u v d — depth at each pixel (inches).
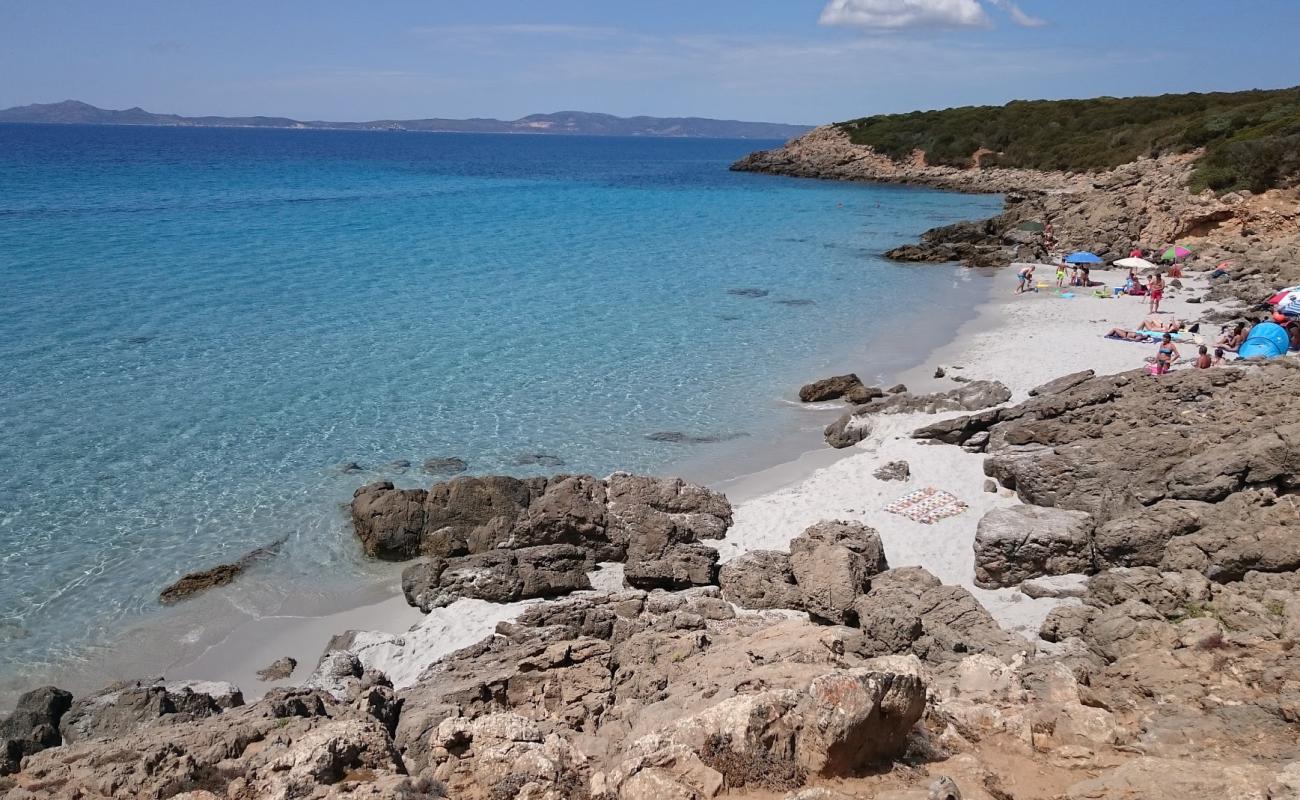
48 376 1320.1
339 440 1152.2
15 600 803.4
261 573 872.3
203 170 5511.8
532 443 1167.0
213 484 1024.2
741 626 717.3
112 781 446.9
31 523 922.1
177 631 783.1
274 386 1326.3
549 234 2979.8
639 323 1766.7
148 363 1401.3
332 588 860.6
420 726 543.8
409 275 2185.0
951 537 889.5
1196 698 518.9
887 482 1014.4
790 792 397.1
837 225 3341.5
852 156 5792.3
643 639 659.4
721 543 909.8
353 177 5467.5
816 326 1765.5
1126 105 5000.0
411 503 928.9
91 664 734.5
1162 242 2405.3
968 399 1186.0
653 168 7273.6
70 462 1051.9
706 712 434.0
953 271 2369.6
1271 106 3257.9
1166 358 1275.8
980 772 426.6
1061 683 534.9
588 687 610.9
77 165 5580.7
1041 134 4975.4
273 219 3142.2
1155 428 916.6
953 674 588.4
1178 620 648.4
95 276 2000.5
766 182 5472.4
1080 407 1029.2
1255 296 1740.9
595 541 897.5
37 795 440.5
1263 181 2322.8
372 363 1453.0
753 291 2094.0
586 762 445.4
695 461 1130.0
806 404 1337.4
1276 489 771.4
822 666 529.0
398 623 808.9
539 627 746.8
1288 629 574.9
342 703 636.7
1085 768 442.3
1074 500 872.9
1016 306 1908.2
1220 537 711.1
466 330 1673.2
